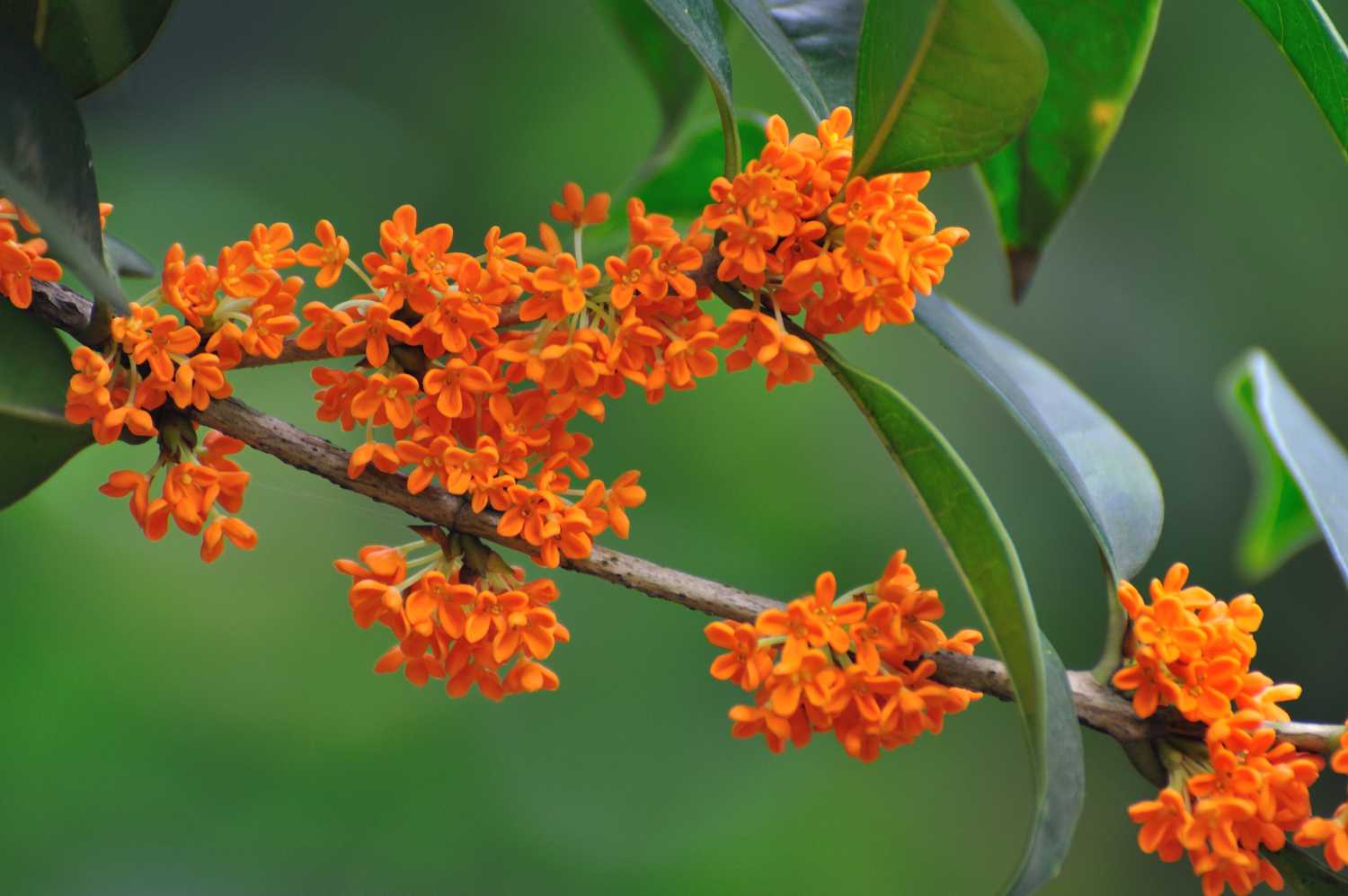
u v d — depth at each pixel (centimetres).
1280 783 189
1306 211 933
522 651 197
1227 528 886
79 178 186
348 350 195
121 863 591
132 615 644
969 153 184
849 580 796
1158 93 955
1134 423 904
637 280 188
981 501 182
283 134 867
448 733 676
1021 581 177
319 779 644
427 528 202
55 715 610
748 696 729
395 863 641
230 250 192
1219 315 920
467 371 190
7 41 183
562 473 198
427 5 921
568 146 920
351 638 679
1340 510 269
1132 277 927
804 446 820
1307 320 919
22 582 627
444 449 193
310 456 198
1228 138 947
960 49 172
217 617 660
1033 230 284
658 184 332
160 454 195
